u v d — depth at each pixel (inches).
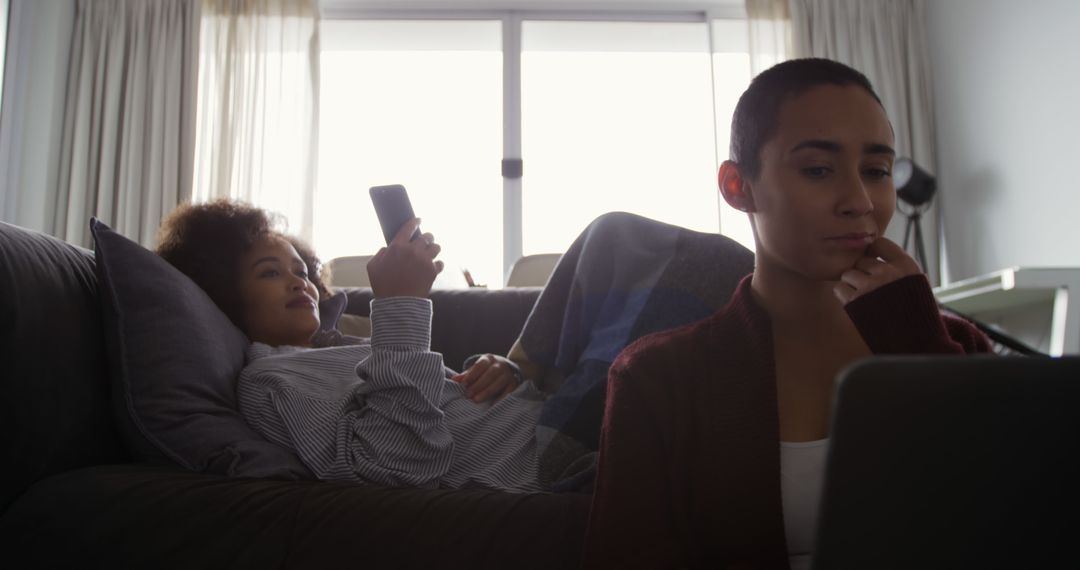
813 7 160.7
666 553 24.6
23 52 142.0
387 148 171.5
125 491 31.5
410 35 172.7
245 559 29.6
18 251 36.8
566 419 42.1
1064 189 119.6
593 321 47.2
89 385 39.0
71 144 147.7
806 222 25.5
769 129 26.4
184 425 37.7
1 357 33.3
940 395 13.3
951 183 151.5
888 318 24.1
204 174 153.3
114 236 42.3
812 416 27.8
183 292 43.3
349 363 45.4
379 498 31.4
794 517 26.9
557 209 169.3
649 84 179.3
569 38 176.7
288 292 50.7
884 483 13.9
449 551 29.6
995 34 136.8
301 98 157.2
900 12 160.6
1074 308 70.2
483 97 175.3
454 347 65.4
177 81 151.6
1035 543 13.9
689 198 172.2
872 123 25.7
